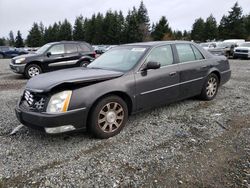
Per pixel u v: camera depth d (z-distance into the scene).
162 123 4.36
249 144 3.51
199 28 65.25
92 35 67.50
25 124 3.56
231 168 2.91
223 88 7.23
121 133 3.95
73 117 3.34
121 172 2.88
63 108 3.28
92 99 3.48
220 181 2.68
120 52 4.80
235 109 5.11
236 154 3.23
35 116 3.29
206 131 3.98
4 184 2.68
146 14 65.25
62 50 10.34
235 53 20.41
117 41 62.97
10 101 6.08
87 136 3.84
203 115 4.74
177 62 4.82
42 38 77.25
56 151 3.39
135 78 4.04
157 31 59.09
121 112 3.91
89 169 2.95
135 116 4.73
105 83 3.66
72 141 3.68
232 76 9.66
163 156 3.21
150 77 4.25
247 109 5.10
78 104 3.37
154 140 3.69
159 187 2.60
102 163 3.07
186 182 2.67
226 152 3.29
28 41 78.69
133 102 4.04
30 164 3.07
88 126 3.65
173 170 2.90
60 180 2.74
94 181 2.72
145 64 4.24
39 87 3.42
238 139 3.67
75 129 3.44
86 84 3.50
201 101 5.70
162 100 4.55
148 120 4.51
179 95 4.89
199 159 3.13
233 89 7.08
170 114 4.82
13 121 4.55
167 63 4.65
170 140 3.68
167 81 4.55
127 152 3.34
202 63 5.38
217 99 5.92
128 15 63.31
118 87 3.77
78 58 10.59
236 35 54.44
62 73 3.97
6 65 16.92
